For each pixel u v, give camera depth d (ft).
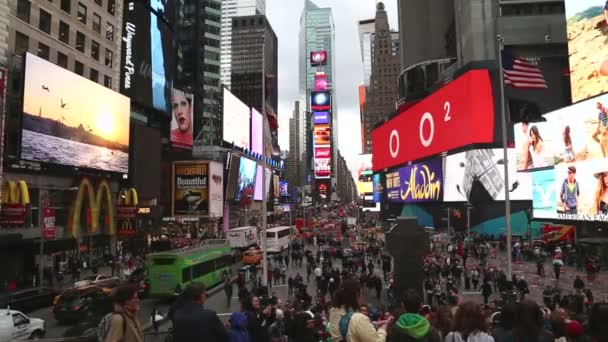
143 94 245.86
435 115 300.81
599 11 194.18
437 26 413.80
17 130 137.49
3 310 65.00
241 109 365.20
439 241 195.42
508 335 18.25
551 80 261.03
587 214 167.22
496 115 251.39
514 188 231.91
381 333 19.30
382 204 439.63
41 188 144.05
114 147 182.19
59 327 78.18
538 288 107.86
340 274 106.32
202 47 451.94
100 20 185.06
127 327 17.76
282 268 139.13
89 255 168.45
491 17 293.43
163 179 283.18
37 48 147.74
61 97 149.89
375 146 472.44
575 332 18.70
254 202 397.39
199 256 117.19
